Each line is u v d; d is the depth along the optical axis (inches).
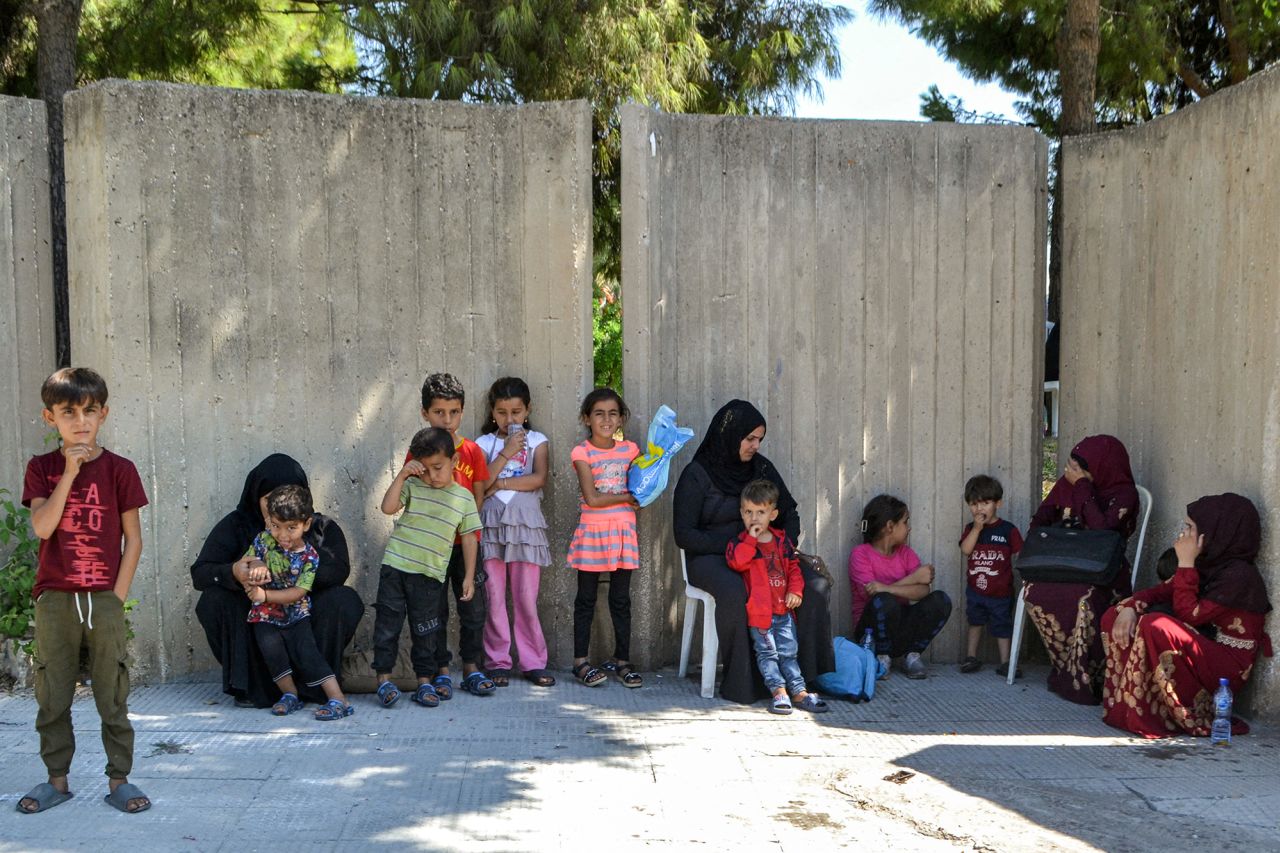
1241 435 213.3
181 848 146.6
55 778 160.4
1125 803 169.3
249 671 211.6
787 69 400.2
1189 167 231.3
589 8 343.3
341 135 236.4
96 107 223.0
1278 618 205.6
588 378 240.8
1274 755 192.9
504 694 225.0
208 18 358.6
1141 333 248.1
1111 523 234.4
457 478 223.9
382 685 215.3
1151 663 204.4
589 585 233.5
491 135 240.7
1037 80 461.7
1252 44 398.6
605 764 182.7
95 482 155.6
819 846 151.6
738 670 222.2
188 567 231.5
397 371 240.7
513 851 147.8
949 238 257.3
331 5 366.3
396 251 239.6
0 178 234.2
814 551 255.4
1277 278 202.7
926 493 258.7
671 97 360.8
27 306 238.2
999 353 259.4
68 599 154.7
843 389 255.6
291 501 206.5
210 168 230.1
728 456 232.2
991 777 180.1
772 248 252.1
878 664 242.7
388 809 161.3
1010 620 251.4
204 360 231.1
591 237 241.0
